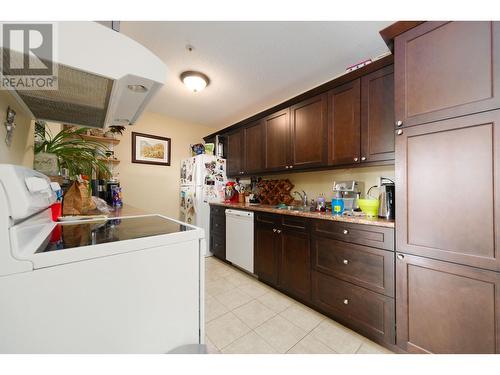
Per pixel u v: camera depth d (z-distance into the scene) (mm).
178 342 699
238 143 3209
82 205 1334
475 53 1022
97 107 960
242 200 3248
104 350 560
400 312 1267
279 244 2127
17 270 454
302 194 2605
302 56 1923
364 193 2049
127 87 741
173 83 2436
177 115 3555
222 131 3525
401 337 1260
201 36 1664
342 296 1581
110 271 573
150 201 3471
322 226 1729
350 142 1771
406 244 1242
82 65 568
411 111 1220
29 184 540
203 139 4074
